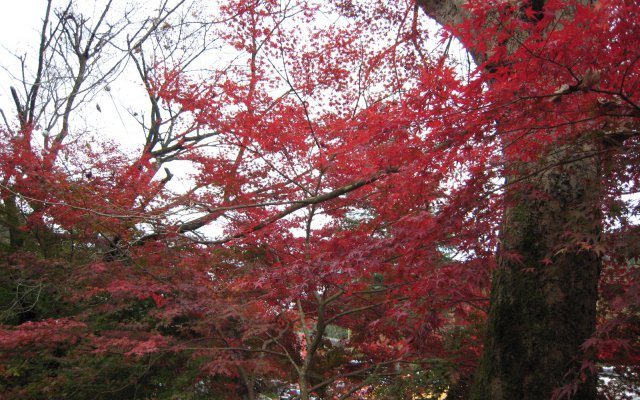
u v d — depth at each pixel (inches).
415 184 156.5
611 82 94.6
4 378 264.4
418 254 149.6
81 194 273.9
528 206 167.3
